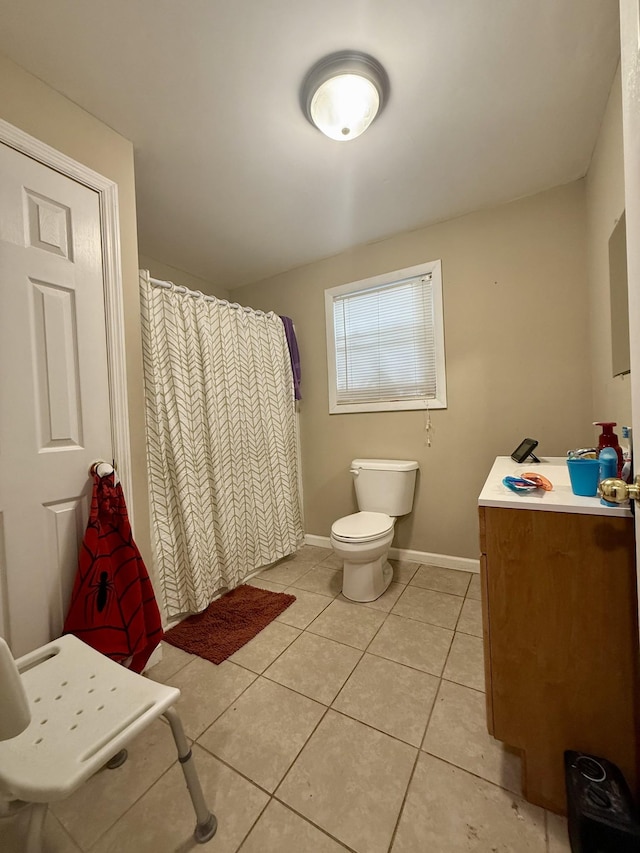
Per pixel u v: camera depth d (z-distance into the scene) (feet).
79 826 3.04
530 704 3.07
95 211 4.50
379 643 5.24
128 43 3.63
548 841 2.81
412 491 7.57
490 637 3.19
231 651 5.20
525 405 6.71
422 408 7.67
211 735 3.86
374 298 8.16
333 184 5.96
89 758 2.27
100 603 4.11
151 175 5.62
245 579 7.48
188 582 6.13
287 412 8.71
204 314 6.72
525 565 3.07
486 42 3.73
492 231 6.79
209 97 4.28
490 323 6.91
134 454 4.92
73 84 4.06
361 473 7.75
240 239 7.66
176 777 3.44
